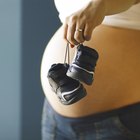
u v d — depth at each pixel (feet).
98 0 3.17
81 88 3.26
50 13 6.33
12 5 6.27
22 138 6.73
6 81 6.52
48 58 4.27
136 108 3.90
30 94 6.59
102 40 3.87
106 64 3.86
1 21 6.31
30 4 6.29
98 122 4.01
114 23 3.77
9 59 6.45
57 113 4.28
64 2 3.96
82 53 3.13
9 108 6.62
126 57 3.83
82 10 3.15
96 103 3.96
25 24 6.35
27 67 6.50
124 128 3.96
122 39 3.83
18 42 6.40
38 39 6.41
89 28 3.09
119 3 3.23
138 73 3.84
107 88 3.89
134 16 3.68
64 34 3.23
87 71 3.10
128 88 3.88
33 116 6.66
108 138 4.04
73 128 4.19
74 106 4.01
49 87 4.22
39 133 6.71
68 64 3.46
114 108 3.94
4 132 6.70
